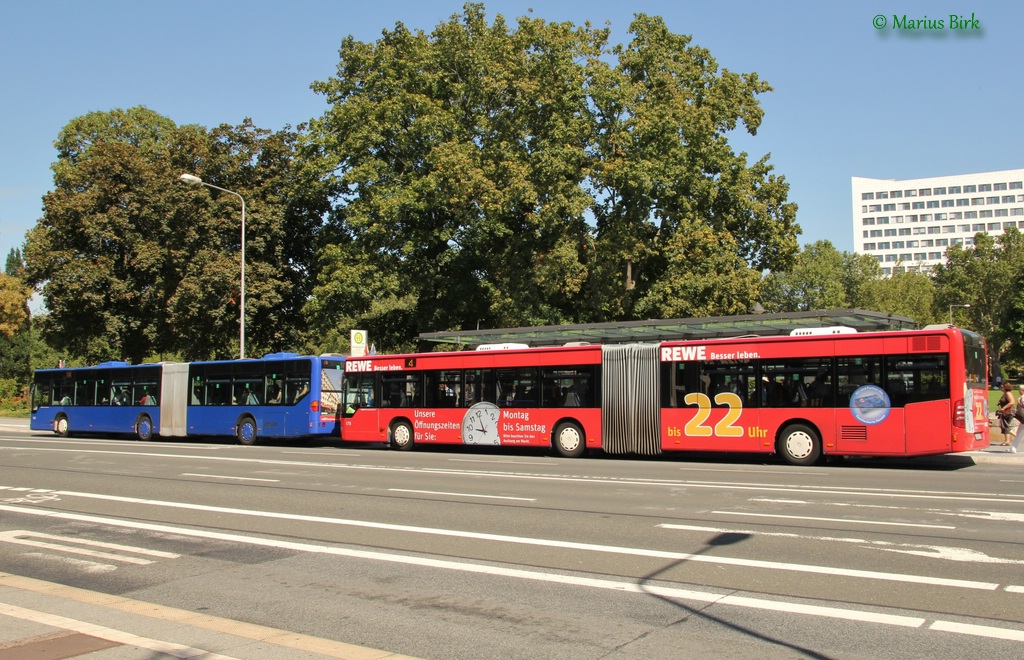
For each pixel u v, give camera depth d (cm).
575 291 3262
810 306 7706
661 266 3394
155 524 1164
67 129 5184
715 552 906
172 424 3184
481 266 3778
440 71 3691
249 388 2983
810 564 841
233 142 4228
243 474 1806
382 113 3578
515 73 3391
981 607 679
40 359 7700
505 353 2409
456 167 3281
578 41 3375
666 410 2133
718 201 3369
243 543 1015
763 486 1502
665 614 673
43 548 998
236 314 4056
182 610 705
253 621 680
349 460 2177
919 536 982
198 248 4084
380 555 929
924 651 571
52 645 582
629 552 916
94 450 2608
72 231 4153
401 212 3494
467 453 2448
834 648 581
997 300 8181
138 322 4209
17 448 2714
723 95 3388
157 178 4147
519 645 602
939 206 18775
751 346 2047
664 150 3136
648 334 2631
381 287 3559
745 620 652
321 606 721
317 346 4603
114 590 793
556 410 2292
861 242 19462
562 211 3130
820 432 1952
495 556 909
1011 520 1090
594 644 601
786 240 3478
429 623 662
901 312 7800
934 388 1838
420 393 2559
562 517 1159
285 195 4197
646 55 3291
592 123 3247
